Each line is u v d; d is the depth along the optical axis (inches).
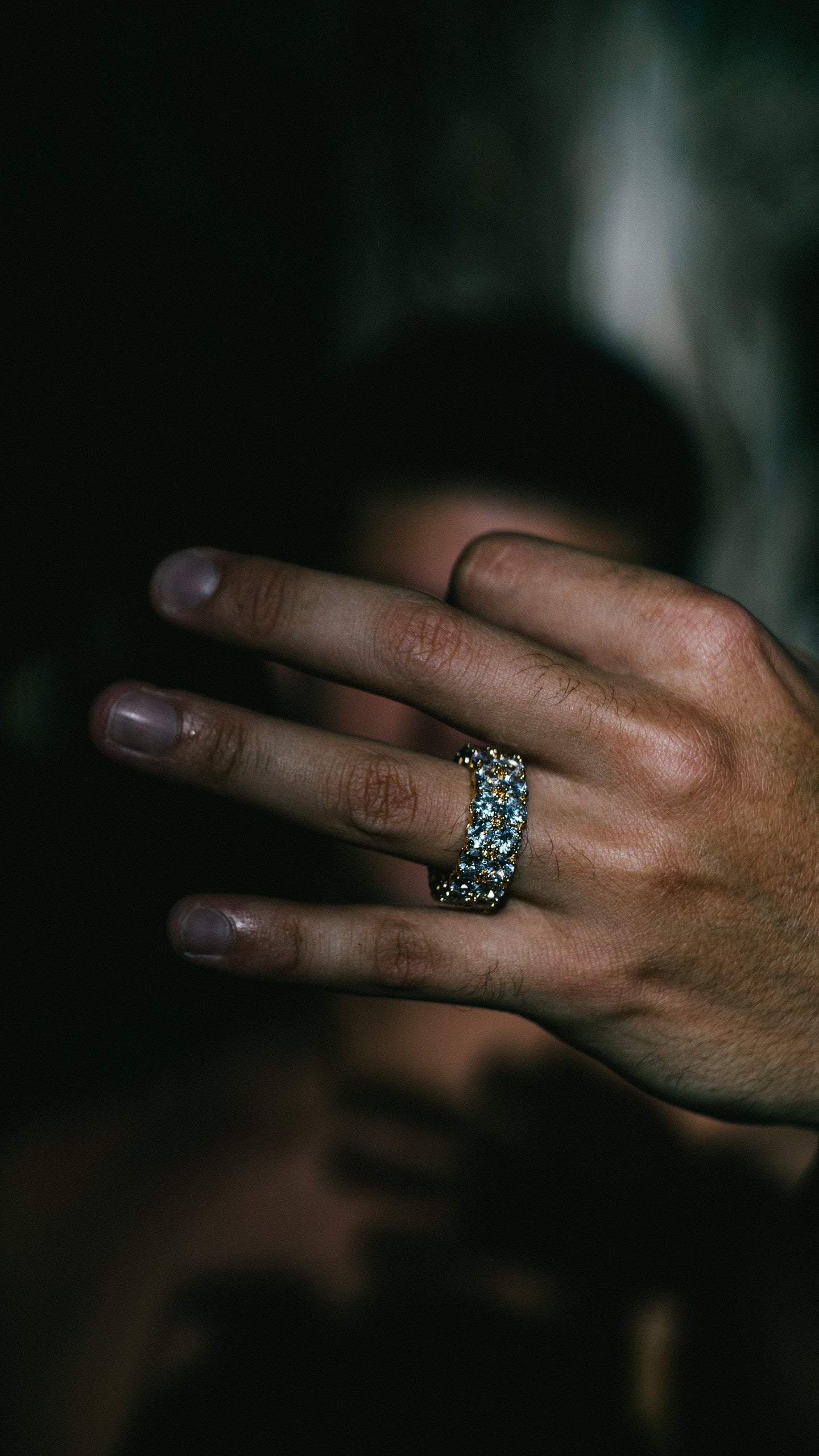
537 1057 16.9
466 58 27.7
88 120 25.9
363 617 11.1
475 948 11.3
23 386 23.4
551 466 15.6
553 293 27.5
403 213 27.7
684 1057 11.6
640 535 16.0
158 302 25.6
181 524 23.0
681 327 27.5
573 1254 15.6
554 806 11.3
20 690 23.0
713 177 27.8
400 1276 15.6
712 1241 15.7
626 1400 14.6
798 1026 11.5
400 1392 14.6
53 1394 15.2
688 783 11.1
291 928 11.1
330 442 16.8
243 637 11.4
